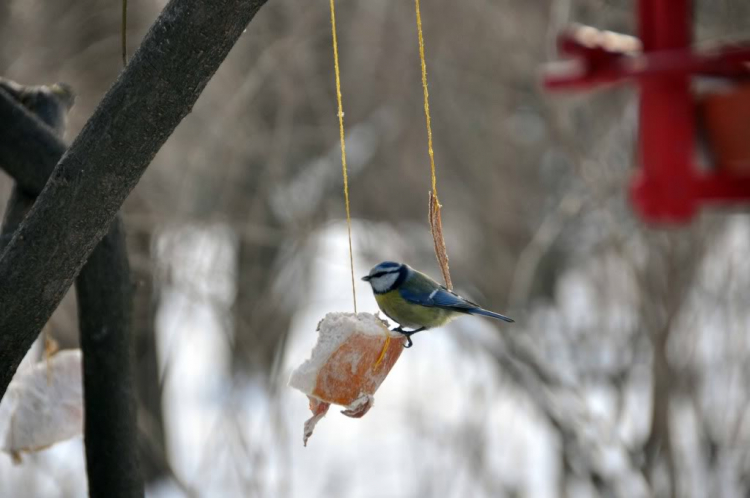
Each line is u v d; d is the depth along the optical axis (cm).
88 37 1329
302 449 1538
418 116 1608
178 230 1280
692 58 714
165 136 394
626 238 1310
